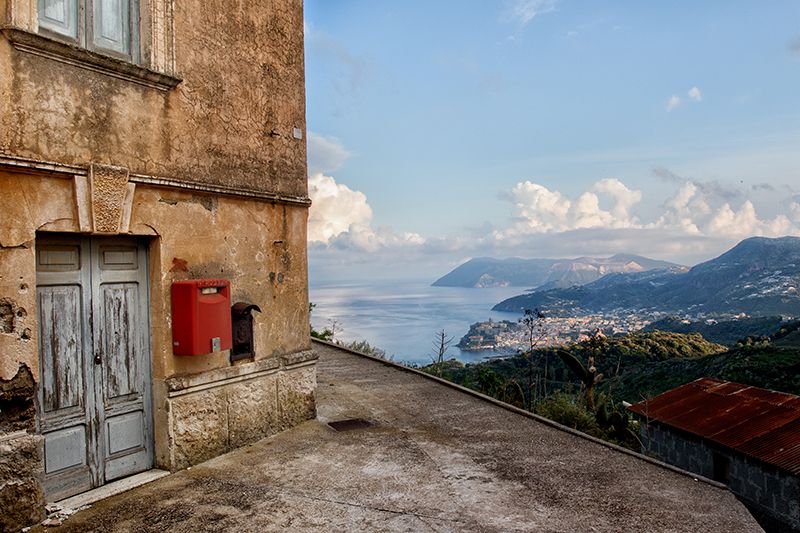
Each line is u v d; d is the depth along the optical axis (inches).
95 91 177.9
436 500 187.3
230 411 230.1
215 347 208.7
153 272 203.8
